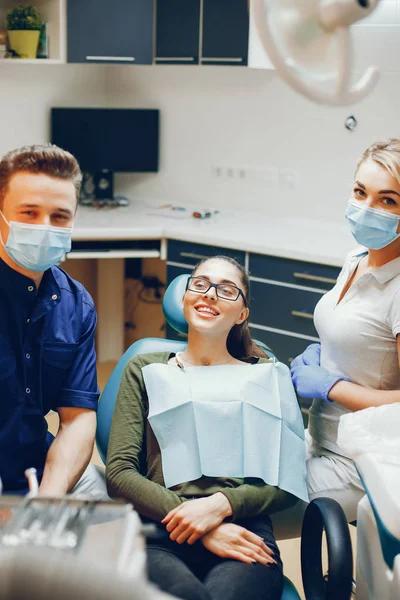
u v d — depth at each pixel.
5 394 1.91
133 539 0.97
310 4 1.10
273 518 2.12
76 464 1.95
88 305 2.05
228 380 1.99
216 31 3.84
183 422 1.92
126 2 3.91
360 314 2.05
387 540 1.56
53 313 1.97
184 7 3.89
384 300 2.03
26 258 1.83
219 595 1.64
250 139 4.24
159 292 4.64
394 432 1.74
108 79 4.59
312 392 2.08
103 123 4.28
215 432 1.91
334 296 2.16
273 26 1.10
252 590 1.66
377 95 3.75
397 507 1.53
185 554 1.79
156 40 4.02
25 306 1.90
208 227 3.94
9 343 1.90
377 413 1.77
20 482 1.97
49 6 3.96
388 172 1.95
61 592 0.77
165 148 4.54
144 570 0.94
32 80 4.19
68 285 2.03
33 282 1.90
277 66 1.11
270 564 1.75
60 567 0.79
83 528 0.98
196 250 3.81
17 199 1.79
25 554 0.80
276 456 1.92
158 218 4.13
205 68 4.30
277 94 4.09
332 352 2.12
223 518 1.78
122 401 1.99
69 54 3.93
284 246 3.52
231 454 1.90
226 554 1.74
